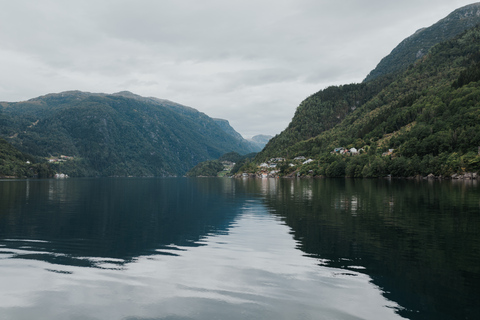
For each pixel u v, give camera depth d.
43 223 31.20
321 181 146.12
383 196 58.47
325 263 17.53
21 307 12.09
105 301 12.66
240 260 18.23
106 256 19.12
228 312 11.70
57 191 83.12
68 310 11.88
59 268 16.77
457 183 101.62
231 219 33.88
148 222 32.16
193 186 129.00
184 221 32.72
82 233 26.19
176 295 13.28
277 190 86.75
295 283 14.56
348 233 25.41
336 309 11.95
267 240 23.30
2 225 29.84
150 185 139.88
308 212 38.56
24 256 19.02
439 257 18.47
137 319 11.23
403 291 13.55
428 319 11.19
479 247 20.67
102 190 91.75
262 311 11.79
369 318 11.27
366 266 16.95
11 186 108.94
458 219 31.86
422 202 47.56
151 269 16.62
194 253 19.80
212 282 14.75
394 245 21.34
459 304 12.35
